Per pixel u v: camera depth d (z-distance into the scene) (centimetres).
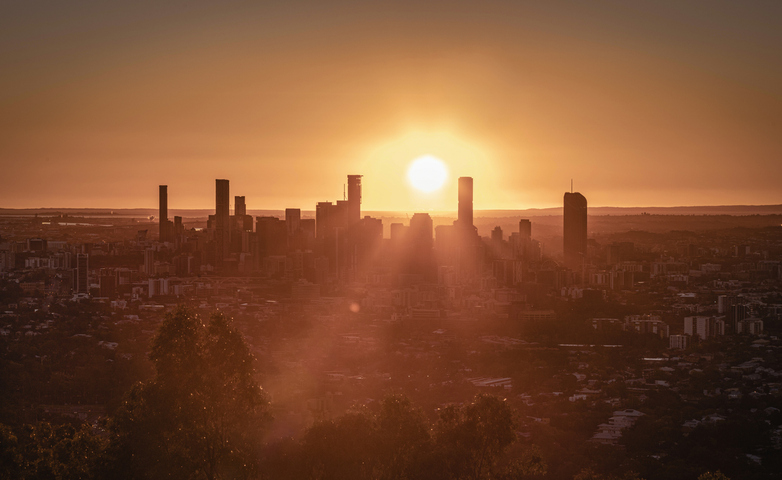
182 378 5762
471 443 6919
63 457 6762
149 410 5712
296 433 7531
